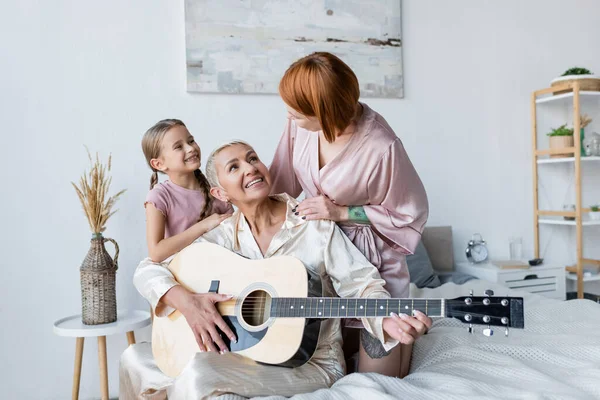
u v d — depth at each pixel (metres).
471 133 3.58
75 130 2.78
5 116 2.68
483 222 3.62
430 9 3.48
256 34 3.05
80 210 2.78
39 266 2.73
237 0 3.02
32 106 2.72
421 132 3.46
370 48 3.29
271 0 3.08
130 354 1.80
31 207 2.71
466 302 1.24
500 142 3.66
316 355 1.49
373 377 1.35
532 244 3.75
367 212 1.64
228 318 1.47
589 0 3.89
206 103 2.99
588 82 3.46
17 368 2.70
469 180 3.58
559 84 3.54
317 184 1.67
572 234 3.87
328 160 1.64
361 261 1.51
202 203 2.12
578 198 3.48
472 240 3.49
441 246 3.36
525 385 1.33
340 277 1.50
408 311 1.29
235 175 1.54
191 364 1.35
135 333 2.86
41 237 2.73
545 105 3.78
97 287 2.41
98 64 2.81
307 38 3.15
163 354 1.54
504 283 3.27
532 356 1.57
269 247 1.56
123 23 2.85
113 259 2.70
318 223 1.57
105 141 2.82
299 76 1.42
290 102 1.46
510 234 3.70
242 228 1.64
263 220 1.62
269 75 3.07
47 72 2.73
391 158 1.59
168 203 2.05
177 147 2.10
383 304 1.32
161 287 1.55
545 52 3.77
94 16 2.80
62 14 2.76
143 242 2.87
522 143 3.72
